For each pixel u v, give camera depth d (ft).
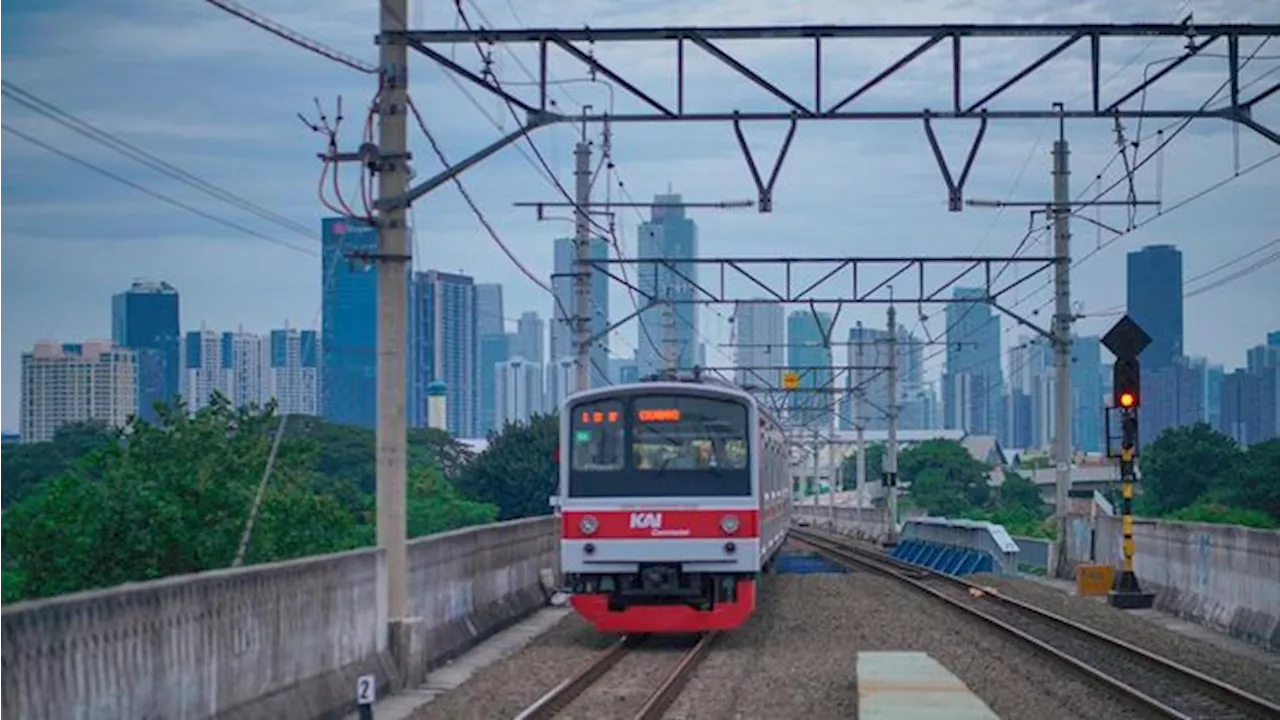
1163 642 69.31
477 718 48.06
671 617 68.28
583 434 69.56
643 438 69.15
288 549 91.20
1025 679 57.16
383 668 54.34
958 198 62.49
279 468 96.58
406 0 57.62
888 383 186.29
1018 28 59.00
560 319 111.86
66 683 32.45
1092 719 47.93
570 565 68.80
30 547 83.35
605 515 68.74
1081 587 96.89
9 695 30.35
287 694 44.98
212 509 88.12
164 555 84.64
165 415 93.30
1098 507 113.09
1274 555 68.64
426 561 62.34
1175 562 86.07
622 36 58.59
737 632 74.84
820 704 51.57
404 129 57.31
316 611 47.83
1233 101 59.82
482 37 57.82
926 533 153.17
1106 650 66.23
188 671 38.37
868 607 87.30
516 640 71.77
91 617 33.60
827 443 268.00
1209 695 52.54
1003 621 79.61
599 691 54.90
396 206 57.16
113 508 83.82
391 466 56.80
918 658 52.37
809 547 171.63
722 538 68.18
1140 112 60.59
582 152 110.11
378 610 54.54
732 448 68.85
